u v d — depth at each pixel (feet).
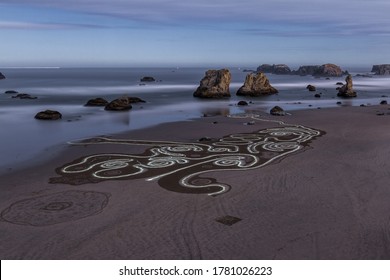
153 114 193.47
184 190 77.10
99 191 76.23
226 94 298.15
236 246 55.01
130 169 91.04
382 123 159.12
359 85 483.10
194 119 174.50
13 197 72.79
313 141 123.54
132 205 69.36
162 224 61.82
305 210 67.51
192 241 56.39
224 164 95.71
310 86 378.12
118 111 204.54
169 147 114.21
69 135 133.59
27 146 115.85
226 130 143.74
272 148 113.60
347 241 56.44
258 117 180.86
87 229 59.93
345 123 160.15
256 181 82.58
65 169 90.79
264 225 61.67
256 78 322.96
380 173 87.61
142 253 53.06
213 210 67.41
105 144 118.01
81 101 258.98
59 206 68.64
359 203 70.49
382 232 59.16
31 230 59.47
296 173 88.28
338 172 88.84
